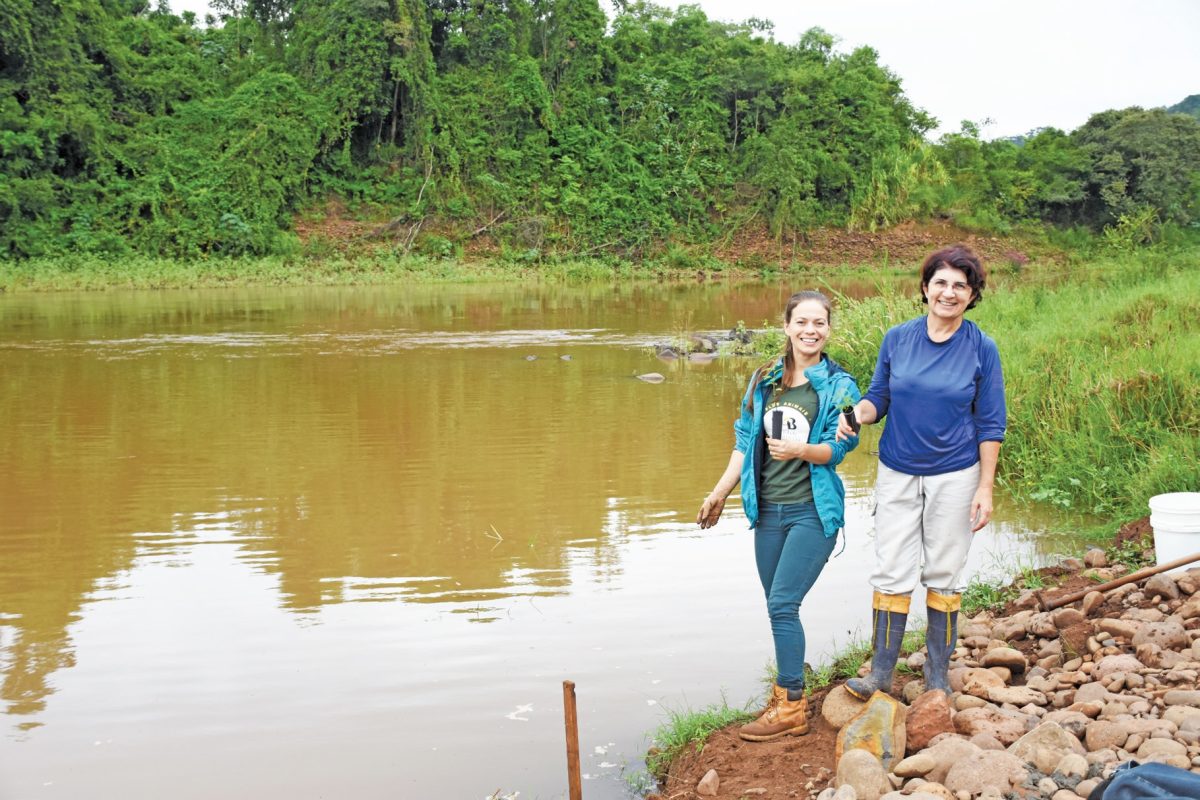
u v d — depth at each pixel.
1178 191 51.16
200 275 33.75
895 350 3.81
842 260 45.59
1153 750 3.17
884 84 54.69
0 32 35.19
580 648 4.96
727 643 5.00
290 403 11.63
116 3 45.56
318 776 3.83
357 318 21.75
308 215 40.59
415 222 41.22
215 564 6.29
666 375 13.67
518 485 8.07
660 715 4.29
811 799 3.37
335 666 4.80
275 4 47.12
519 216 42.78
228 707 4.40
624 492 7.87
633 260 43.41
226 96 43.44
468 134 44.03
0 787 3.78
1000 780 3.16
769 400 3.94
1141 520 6.04
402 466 8.70
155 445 9.52
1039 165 52.38
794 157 46.66
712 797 3.51
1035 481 7.64
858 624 5.18
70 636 5.19
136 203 36.28
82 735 4.17
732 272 42.22
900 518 3.79
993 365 3.69
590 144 45.84
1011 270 37.59
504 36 46.09
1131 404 7.86
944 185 50.47
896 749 3.46
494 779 3.81
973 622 4.80
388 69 43.00
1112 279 16.92
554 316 22.48
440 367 14.37
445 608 5.53
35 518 7.26
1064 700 3.80
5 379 13.30
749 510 3.90
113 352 15.94
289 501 7.66
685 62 49.78
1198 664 3.79
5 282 29.80
